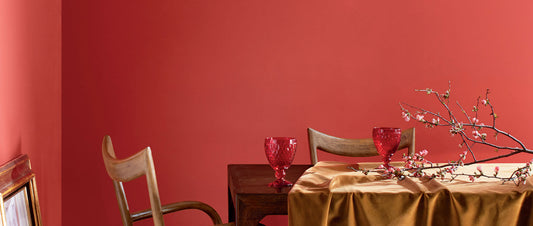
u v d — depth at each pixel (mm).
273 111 3131
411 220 1453
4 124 1994
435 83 3180
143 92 3066
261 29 3105
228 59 3102
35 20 2438
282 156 1675
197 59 3090
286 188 1628
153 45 3062
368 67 3154
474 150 3207
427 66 3176
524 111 3203
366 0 3145
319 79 3141
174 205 2014
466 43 3180
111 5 3031
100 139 3049
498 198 1437
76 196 3053
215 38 3094
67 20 3002
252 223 1525
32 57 2389
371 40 3150
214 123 3113
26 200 2043
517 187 1498
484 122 3197
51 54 2770
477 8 3178
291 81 3129
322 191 1474
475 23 3180
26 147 2283
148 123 3078
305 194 1454
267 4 3105
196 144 3113
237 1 3094
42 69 2576
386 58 3158
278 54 3117
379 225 1456
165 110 3084
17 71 2158
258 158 3139
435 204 1448
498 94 3197
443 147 3189
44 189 2619
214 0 3086
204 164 3121
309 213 1453
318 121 3150
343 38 3141
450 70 3182
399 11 3156
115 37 3037
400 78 3168
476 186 1526
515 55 3195
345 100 3154
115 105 3051
